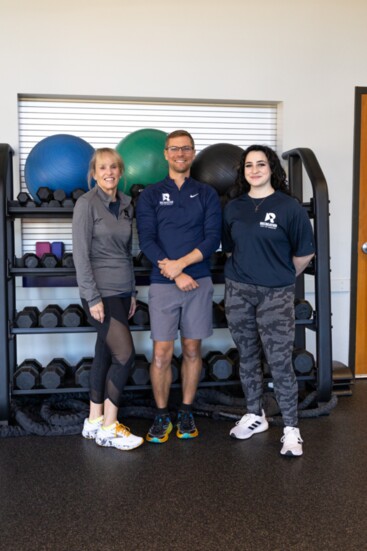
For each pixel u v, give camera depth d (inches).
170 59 141.2
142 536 74.0
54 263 121.8
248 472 94.5
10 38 134.8
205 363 128.0
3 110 135.9
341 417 124.1
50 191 119.3
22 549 70.9
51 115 142.8
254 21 143.8
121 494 86.4
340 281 153.0
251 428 111.5
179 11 140.5
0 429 113.0
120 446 105.0
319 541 72.8
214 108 149.6
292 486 89.0
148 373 123.6
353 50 148.6
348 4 147.2
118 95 140.0
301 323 127.0
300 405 127.3
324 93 148.3
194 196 107.9
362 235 153.3
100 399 110.4
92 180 119.8
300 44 146.2
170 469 96.0
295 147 148.2
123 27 138.6
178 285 103.7
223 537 73.8
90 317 104.1
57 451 105.0
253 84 145.1
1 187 111.4
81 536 74.0
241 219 103.3
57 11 135.6
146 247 106.4
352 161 151.1
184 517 79.0
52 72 136.8
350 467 96.5
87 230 100.0
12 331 119.5
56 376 120.4
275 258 101.9
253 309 106.0
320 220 122.6
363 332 155.3
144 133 128.0
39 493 86.7
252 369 110.7
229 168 122.3
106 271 103.0
